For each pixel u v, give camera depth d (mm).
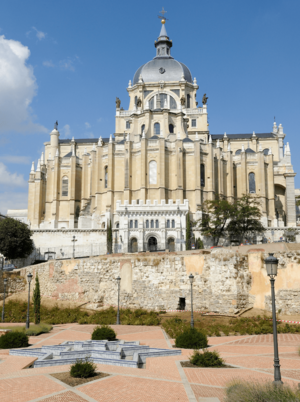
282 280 42188
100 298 54688
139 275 51719
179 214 92125
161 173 106750
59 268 60188
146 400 17531
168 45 154500
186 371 22578
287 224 115500
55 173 116250
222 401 17328
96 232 98938
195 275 47500
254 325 37625
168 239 91625
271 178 114500
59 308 54656
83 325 45062
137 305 50938
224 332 36062
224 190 113625
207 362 23766
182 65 142750
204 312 44625
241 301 43094
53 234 99438
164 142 109000
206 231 91062
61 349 28969
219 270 44531
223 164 114750
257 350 28141
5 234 87125
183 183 109188
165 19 157500
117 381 20656
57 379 21219
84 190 115625
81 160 120250
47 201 117188
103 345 29828
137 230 91000
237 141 136875
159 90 135500
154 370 22922
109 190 108000
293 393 16797
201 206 106125
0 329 39688
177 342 30297
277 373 18719
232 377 20953
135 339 34594
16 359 26438
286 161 120875
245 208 91375
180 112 120688
